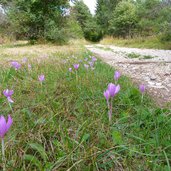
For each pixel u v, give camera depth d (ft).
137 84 11.10
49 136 4.70
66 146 4.16
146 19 68.85
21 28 42.29
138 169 3.81
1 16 50.88
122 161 4.09
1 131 3.05
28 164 3.66
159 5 52.95
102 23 128.77
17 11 42.29
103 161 3.95
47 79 9.39
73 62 14.64
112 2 134.21
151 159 3.98
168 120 5.12
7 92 5.26
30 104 6.48
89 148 4.01
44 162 3.84
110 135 4.85
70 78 9.50
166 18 52.03
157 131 4.85
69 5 45.68
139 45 55.21
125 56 27.43
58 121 5.36
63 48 32.14
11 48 32.63
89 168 3.59
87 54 21.22
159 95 9.47
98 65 13.83
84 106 6.48
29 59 16.53
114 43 70.79
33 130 4.73
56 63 13.91
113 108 6.45
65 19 45.78
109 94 4.71
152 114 5.76
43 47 34.47
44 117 5.51
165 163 4.03
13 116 5.39
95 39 118.21
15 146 4.13
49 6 42.75
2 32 48.98
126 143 4.39
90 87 8.11
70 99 6.91
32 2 40.40
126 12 86.99
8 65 13.84
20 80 9.39
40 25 42.39
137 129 5.04
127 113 5.85
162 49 45.06
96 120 5.25
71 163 3.71
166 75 14.24
